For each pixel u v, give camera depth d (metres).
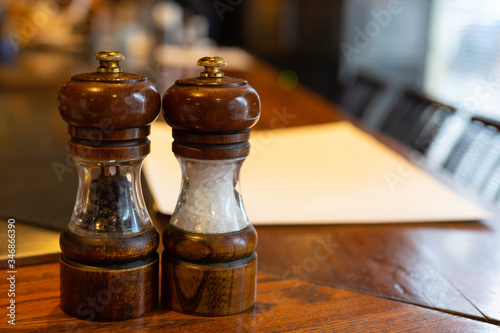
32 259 0.58
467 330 0.49
